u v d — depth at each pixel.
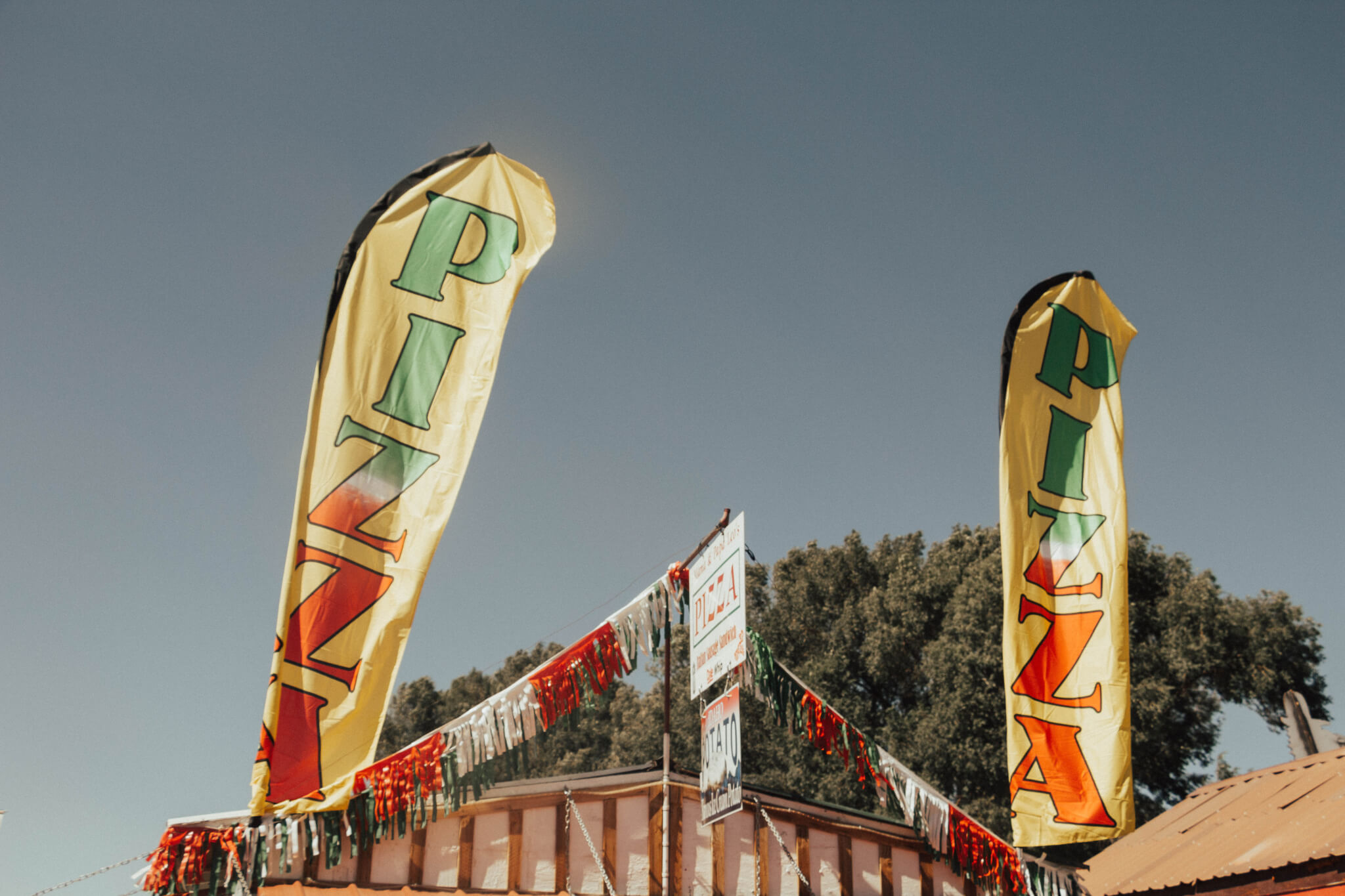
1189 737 28.55
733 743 9.65
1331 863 11.40
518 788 10.45
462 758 9.18
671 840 10.48
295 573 8.23
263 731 7.84
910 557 34.06
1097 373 12.70
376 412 8.94
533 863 10.12
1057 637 11.41
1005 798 27.41
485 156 10.26
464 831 10.04
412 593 8.57
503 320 9.69
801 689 11.16
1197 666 28.41
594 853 10.23
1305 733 19.53
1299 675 28.83
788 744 30.44
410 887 9.63
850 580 35.03
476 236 9.91
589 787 10.65
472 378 9.38
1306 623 29.52
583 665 10.32
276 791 7.79
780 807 11.38
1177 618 29.36
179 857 7.89
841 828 11.68
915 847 11.98
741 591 9.91
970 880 11.58
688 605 11.27
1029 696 11.16
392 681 8.38
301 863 9.35
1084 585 11.62
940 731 28.02
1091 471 12.20
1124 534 11.88
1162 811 28.25
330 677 8.14
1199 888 13.09
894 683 32.28
